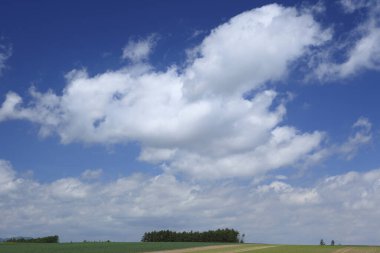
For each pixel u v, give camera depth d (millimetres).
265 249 78500
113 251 70188
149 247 84375
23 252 67750
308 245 94938
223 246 90750
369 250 74750
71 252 67438
